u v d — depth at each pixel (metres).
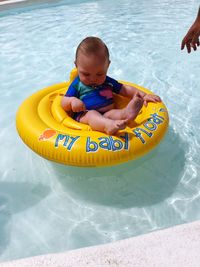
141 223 1.04
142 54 2.27
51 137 1.12
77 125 1.20
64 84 1.53
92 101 1.27
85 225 1.04
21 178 1.23
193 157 1.31
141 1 3.62
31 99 1.37
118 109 1.31
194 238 0.77
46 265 0.72
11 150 1.39
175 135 1.43
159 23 2.88
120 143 1.09
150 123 1.19
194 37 1.15
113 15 3.17
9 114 1.63
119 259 0.73
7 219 1.06
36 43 2.51
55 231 1.02
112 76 1.97
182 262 0.71
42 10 3.35
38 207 1.11
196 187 1.17
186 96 1.73
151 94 1.36
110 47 2.41
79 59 1.19
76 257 0.73
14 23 2.97
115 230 1.02
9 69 2.10
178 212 1.07
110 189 1.17
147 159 1.30
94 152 1.07
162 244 0.75
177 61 2.15
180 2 3.51
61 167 1.27
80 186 1.18
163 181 1.19
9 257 0.94
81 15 3.18
